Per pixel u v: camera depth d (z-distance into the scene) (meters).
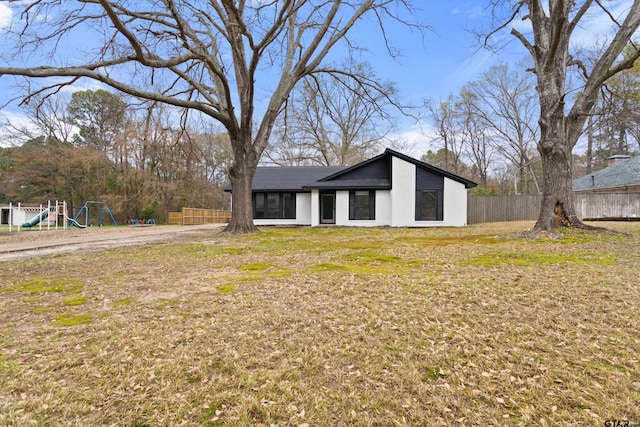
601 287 3.76
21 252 8.02
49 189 26.98
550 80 8.84
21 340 2.68
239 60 10.24
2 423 1.65
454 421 1.64
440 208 15.62
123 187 26.97
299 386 1.97
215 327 2.89
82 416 1.72
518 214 18.30
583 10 8.51
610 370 2.05
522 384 1.94
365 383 2.00
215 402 1.83
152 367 2.21
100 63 7.71
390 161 16.02
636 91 17.67
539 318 2.93
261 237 10.69
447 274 4.70
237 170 11.84
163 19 9.71
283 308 3.38
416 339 2.58
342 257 6.48
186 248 8.19
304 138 27.42
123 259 6.63
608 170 22.09
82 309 3.48
